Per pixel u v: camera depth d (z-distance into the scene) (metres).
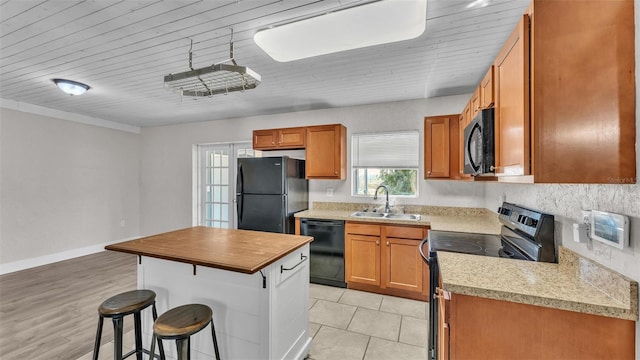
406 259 2.84
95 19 1.76
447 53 2.21
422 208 3.39
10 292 3.00
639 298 0.94
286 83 2.88
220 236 2.14
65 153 4.21
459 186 3.26
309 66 2.46
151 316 1.86
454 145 2.93
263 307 1.56
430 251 1.76
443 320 1.32
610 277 1.04
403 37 1.96
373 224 2.98
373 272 2.99
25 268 3.75
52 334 2.21
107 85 3.00
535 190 1.75
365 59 2.32
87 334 2.22
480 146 1.58
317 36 1.96
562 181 1.01
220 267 1.46
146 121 4.84
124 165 5.05
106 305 1.52
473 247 1.82
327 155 3.49
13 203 3.68
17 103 3.66
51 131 4.04
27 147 3.80
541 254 1.46
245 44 2.08
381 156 3.63
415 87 3.01
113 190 4.86
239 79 1.82
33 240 3.86
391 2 1.57
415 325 2.39
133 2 1.59
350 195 3.76
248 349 1.60
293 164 3.58
